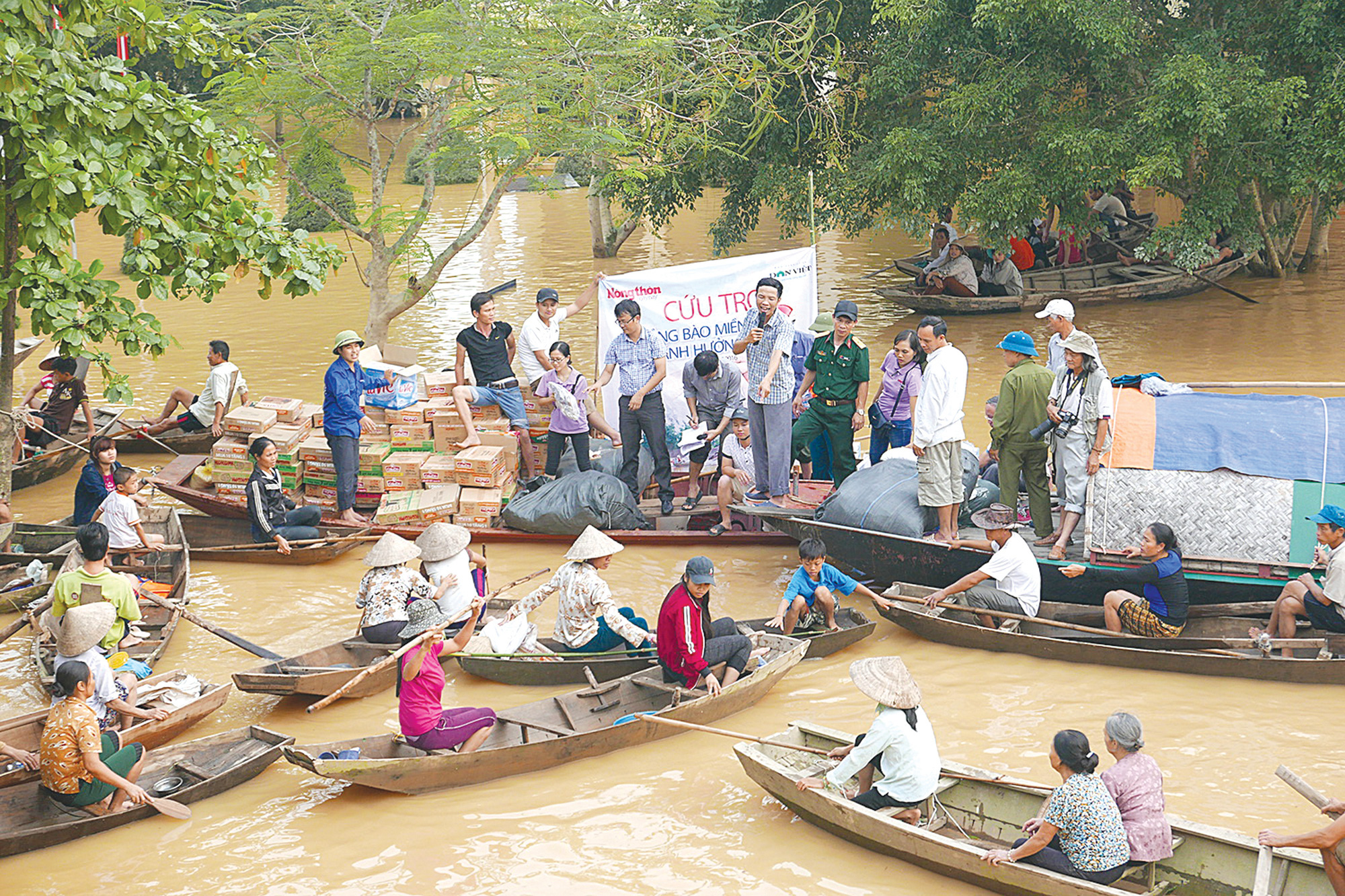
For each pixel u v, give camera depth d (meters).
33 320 9.91
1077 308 20.56
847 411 11.08
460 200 35.75
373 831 6.92
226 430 12.30
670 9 18.81
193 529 12.05
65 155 9.30
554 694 8.71
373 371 12.38
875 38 19.98
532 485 12.29
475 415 12.44
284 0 18.55
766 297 10.73
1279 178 16.81
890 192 18.78
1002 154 18.20
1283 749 7.52
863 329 19.59
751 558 11.37
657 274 12.41
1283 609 8.65
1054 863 5.95
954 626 9.12
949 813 6.84
